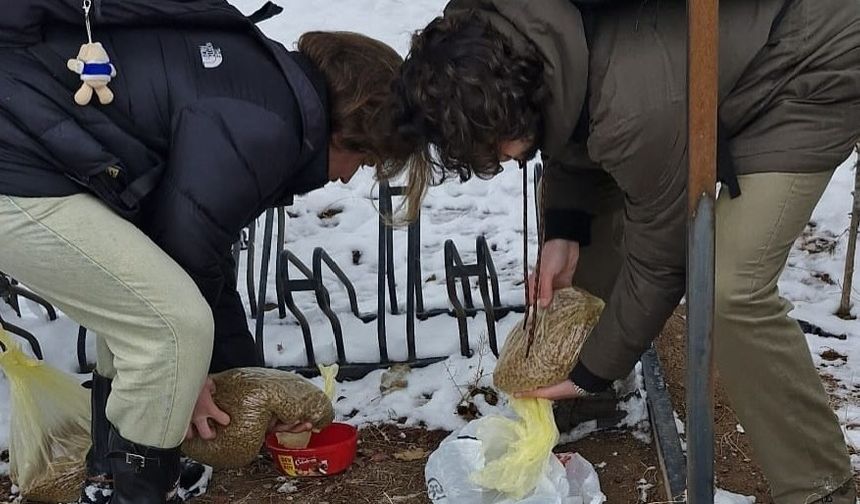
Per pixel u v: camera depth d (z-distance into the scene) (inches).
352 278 151.5
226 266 97.4
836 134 77.5
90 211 80.7
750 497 100.7
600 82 73.9
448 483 96.2
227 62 81.7
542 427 92.7
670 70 72.8
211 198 79.4
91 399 104.9
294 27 246.8
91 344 131.3
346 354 129.4
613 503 102.5
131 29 82.6
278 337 133.8
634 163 73.9
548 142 77.7
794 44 76.0
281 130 80.2
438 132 74.8
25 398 104.0
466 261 154.9
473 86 71.7
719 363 82.3
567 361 91.0
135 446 88.9
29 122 77.6
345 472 109.1
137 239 81.4
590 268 102.1
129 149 79.7
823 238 156.8
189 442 98.0
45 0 78.7
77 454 105.9
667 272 78.7
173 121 79.9
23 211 79.7
